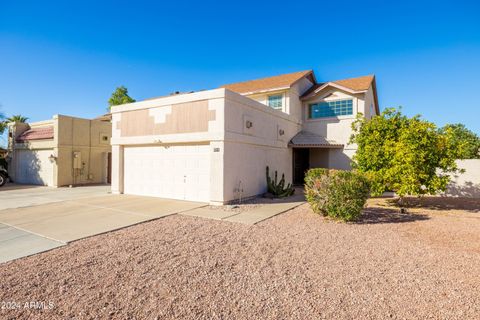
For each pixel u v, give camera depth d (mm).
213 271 4594
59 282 4145
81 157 19156
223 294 3826
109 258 5137
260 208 10289
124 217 8477
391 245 6031
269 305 3545
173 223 7918
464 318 3279
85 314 3316
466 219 8703
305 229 7375
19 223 7684
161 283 4141
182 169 11938
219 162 10656
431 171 10344
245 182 12141
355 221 8359
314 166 18438
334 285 4117
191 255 5336
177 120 11844
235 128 11312
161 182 12617
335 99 18000
